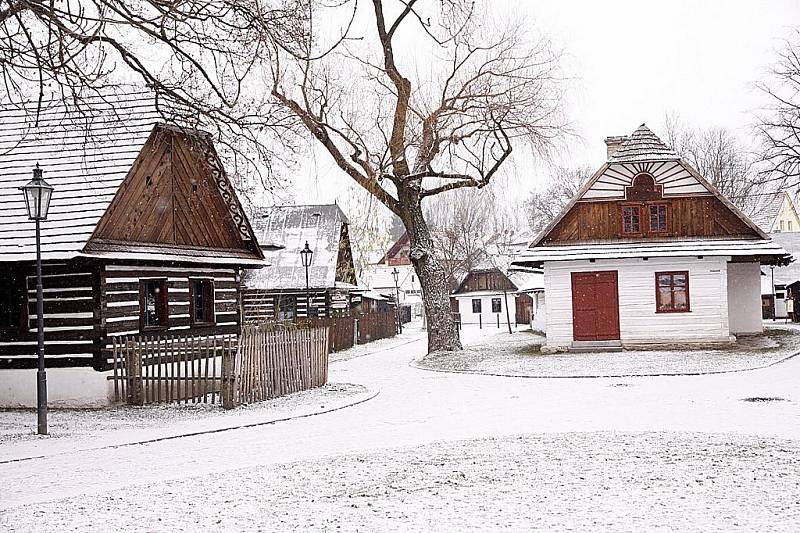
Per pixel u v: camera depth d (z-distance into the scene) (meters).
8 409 22.33
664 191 35.94
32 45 14.10
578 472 10.94
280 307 51.94
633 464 11.34
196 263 26.16
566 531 8.17
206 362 21.77
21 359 22.69
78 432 18.00
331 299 52.44
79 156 23.89
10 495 11.59
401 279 106.75
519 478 10.70
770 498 9.28
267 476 11.61
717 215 35.66
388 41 34.44
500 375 29.30
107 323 22.45
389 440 15.30
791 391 21.02
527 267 42.72
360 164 34.91
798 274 60.34
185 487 11.11
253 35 16.08
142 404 22.06
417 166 35.38
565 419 17.27
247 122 17.72
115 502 10.32
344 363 37.56
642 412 17.95
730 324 39.53
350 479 11.11
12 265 22.08
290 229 55.31
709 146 76.62
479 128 34.94
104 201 22.42
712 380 24.83
